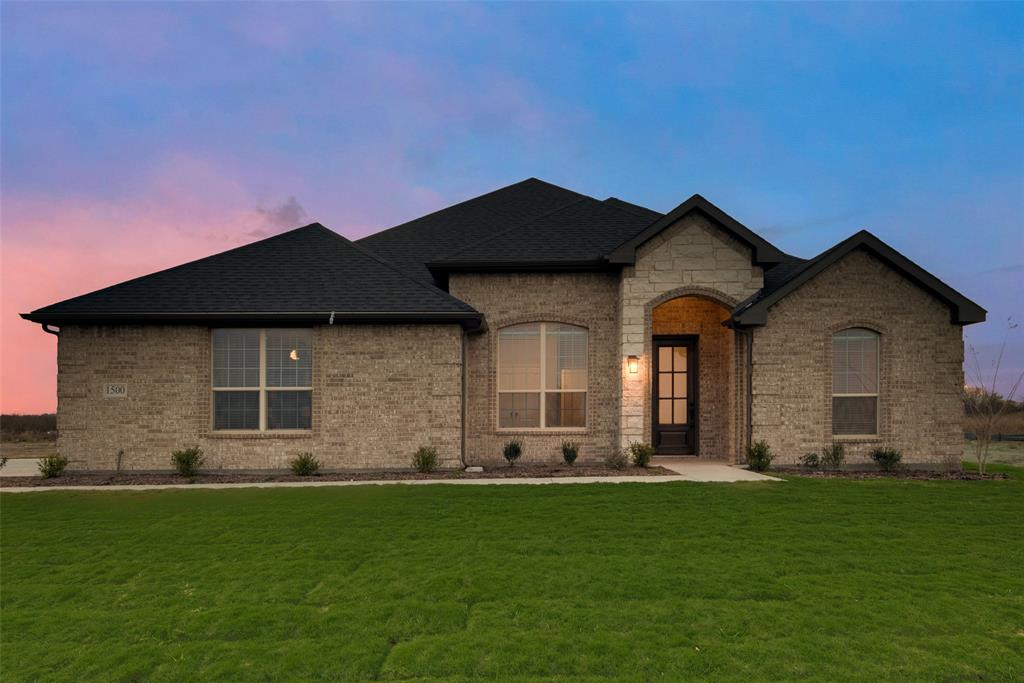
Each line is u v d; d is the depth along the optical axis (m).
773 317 12.73
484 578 5.93
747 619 5.01
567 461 13.24
